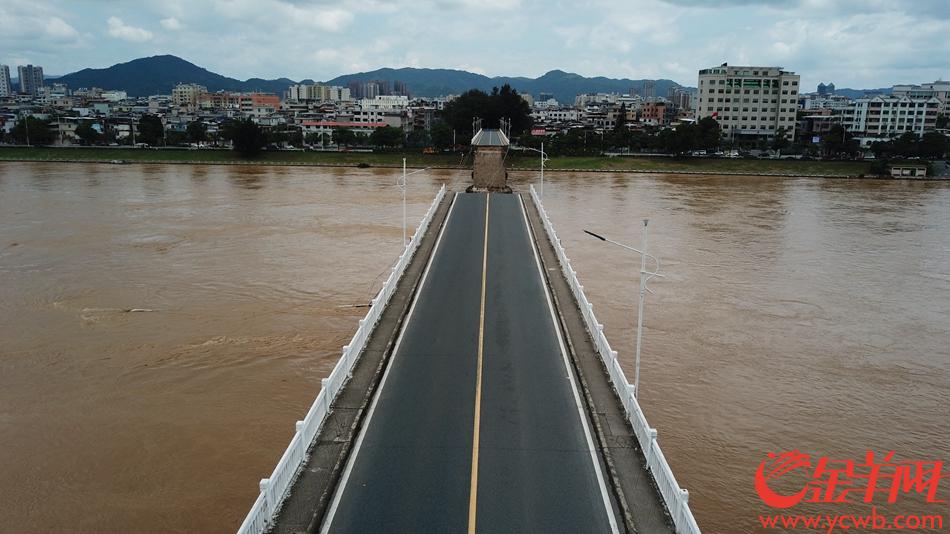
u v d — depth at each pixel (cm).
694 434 2822
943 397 3238
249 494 2372
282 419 2891
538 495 1909
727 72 19312
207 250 6006
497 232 5472
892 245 6800
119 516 2256
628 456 2108
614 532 1759
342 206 8700
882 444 2789
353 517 1794
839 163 14438
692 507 2339
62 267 5353
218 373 3356
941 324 4325
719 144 16175
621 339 3878
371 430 2259
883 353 3794
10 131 17512
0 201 8831
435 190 10544
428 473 2006
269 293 4672
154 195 9619
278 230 6975
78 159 14800
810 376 3444
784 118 19425
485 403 2475
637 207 8969
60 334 3869
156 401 3056
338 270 5306
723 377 3397
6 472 2503
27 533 2175
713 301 4659
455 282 4056
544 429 2288
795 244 6725
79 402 3047
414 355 2931
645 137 17000
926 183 12988
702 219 8094
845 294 4956
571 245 6338
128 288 4772
